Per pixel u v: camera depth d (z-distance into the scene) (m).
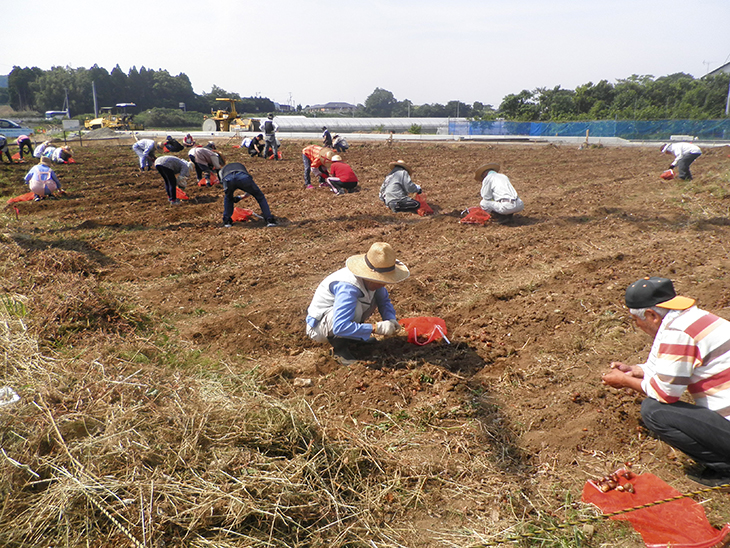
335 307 3.81
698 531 2.36
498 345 4.33
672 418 2.67
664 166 14.09
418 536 2.50
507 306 5.12
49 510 2.31
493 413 3.46
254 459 2.74
